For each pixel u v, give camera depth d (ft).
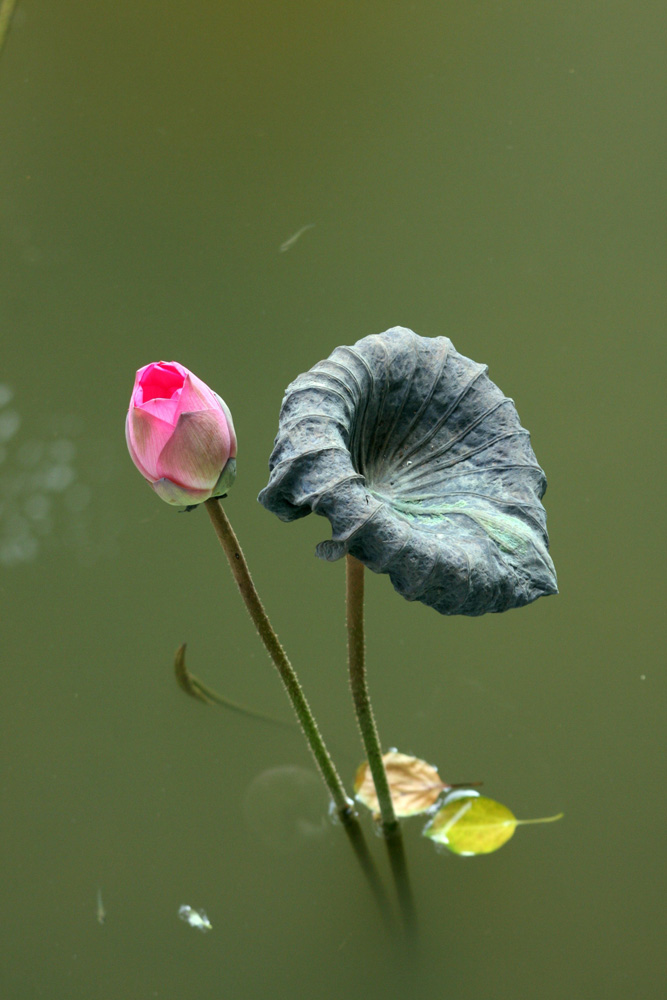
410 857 11.80
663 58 18.06
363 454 11.37
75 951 11.71
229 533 11.32
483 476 11.33
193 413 11.11
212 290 14.60
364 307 14.42
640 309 14.40
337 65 18.16
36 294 14.37
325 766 11.72
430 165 16.56
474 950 11.66
